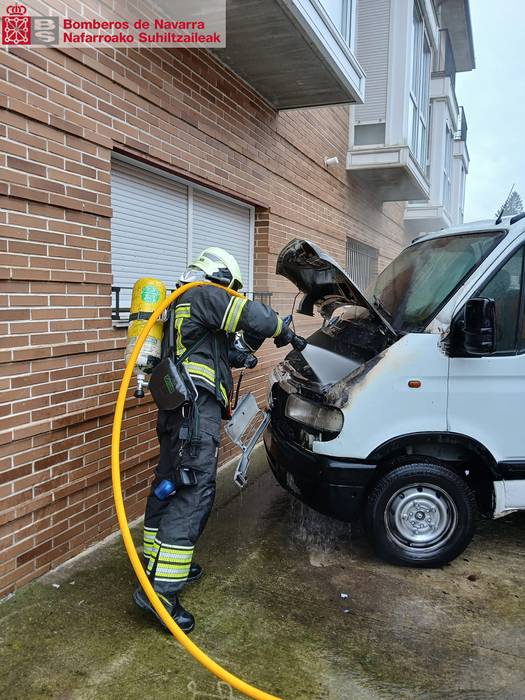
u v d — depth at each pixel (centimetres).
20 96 272
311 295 408
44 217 292
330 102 564
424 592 305
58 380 306
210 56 447
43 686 226
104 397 340
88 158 319
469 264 337
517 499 324
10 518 281
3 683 227
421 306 346
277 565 331
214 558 338
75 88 306
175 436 268
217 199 509
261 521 390
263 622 275
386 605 292
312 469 326
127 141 352
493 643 262
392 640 263
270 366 611
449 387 315
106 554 333
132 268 400
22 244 279
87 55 314
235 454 535
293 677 237
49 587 296
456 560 342
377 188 993
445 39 1470
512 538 373
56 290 302
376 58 856
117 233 381
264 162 556
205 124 443
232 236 543
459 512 324
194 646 221
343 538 370
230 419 309
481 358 314
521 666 247
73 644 252
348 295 354
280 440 359
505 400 317
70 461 318
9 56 266
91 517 341
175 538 262
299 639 262
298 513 404
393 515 326
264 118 551
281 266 385
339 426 318
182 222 456
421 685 234
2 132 265
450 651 256
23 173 277
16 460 283
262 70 484
